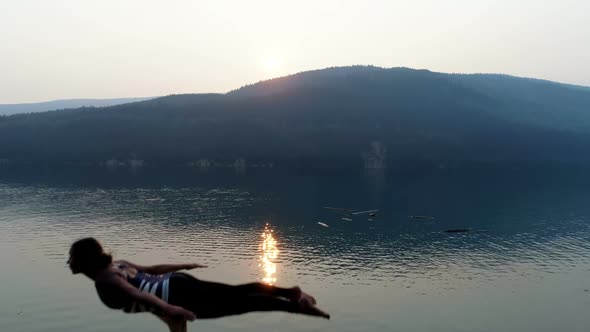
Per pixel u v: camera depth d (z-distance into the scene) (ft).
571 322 209.67
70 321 214.07
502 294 247.50
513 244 347.97
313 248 337.52
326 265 297.94
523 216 452.76
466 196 577.84
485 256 318.04
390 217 445.78
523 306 230.27
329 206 506.07
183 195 594.65
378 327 205.87
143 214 465.06
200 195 594.65
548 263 302.86
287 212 474.08
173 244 351.25
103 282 16.16
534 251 330.13
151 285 16.96
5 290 253.24
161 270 18.45
